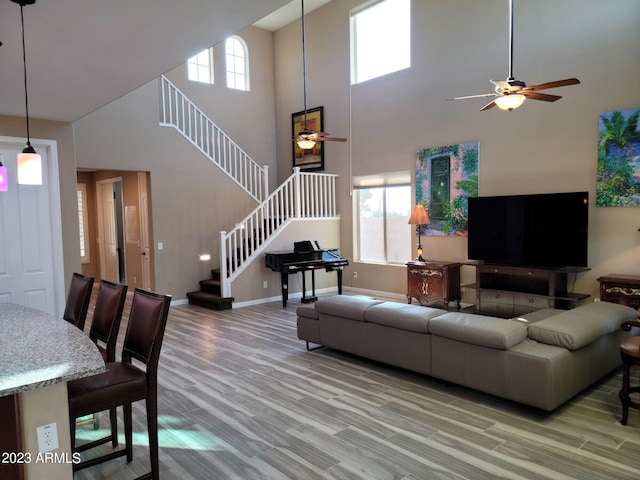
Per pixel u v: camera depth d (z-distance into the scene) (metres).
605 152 5.21
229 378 4.01
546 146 5.74
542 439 2.83
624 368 2.99
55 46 3.01
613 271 5.23
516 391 3.12
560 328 3.20
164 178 7.46
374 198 8.00
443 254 6.97
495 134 6.24
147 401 2.41
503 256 6.01
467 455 2.65
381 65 7.80
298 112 9.26
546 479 2.39
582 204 5.23
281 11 8.78
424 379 3.90
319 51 8.75
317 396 3.58
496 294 5.89
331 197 8.44
